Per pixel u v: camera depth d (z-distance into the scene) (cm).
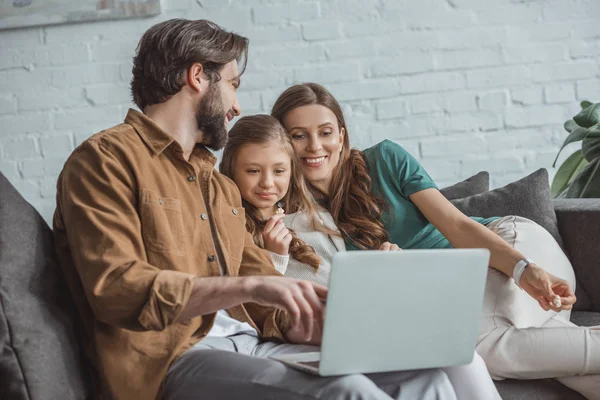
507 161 281
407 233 194
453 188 225
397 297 109
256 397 114
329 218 189
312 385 110
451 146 281
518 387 157
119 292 116
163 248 129
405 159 200
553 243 195
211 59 144
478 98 281
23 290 120
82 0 277
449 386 123
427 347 115
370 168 200
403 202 196
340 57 281
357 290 106
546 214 210
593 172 237
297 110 192
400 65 280
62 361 120
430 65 280
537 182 214
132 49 280
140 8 277
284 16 281
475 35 280
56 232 135
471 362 123
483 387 129
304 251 177
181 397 122
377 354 111
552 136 282
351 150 202
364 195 193
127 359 125
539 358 156
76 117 281
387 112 281
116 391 124
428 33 280
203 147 153
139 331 119
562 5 280
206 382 120
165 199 133
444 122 281
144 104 146
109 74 280
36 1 277
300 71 281
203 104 145
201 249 138
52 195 282
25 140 281
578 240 207
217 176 155
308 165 192
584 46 281
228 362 121
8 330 115
